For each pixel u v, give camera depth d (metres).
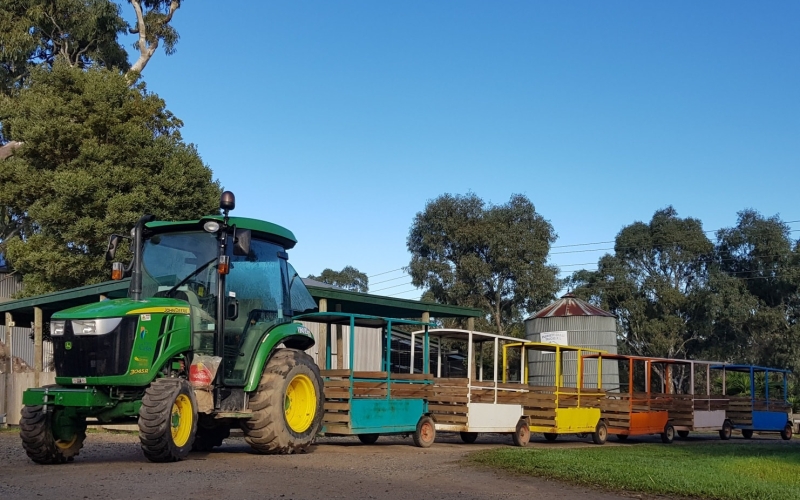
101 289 19.83
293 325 12.58
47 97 27.33
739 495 8.30
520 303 48.72
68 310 10.54
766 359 49.22
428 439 15.22
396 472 9.91
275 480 8.69
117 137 27.16
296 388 12.41
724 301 49.56
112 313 10.16
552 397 18.02
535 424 17.64
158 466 9.82
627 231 55.50
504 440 19.08
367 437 15.70
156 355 10.41
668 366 23.58
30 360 33.09
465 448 15.10
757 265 51.84
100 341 10.08
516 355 44.59
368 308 22.44
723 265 53.41
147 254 11.81
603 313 29.25
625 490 8.78
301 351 12.57
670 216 55.28
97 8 35.44
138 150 27.00
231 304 11.36
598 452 13.59
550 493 8.42
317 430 12.56
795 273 49.47
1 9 35.16
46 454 10.20
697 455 13.91
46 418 10.17
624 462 11.19
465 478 9.49
